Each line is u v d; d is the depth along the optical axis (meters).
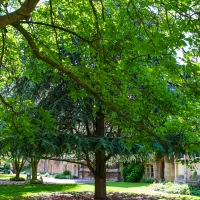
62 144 11.73
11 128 7.07
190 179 23.95
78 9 7.92
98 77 6.77
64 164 43.72
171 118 7.77
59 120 12.57
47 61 5.78
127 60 6.54
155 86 6.99
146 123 7.37
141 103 7.05
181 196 16.22
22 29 5.36
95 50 6.92
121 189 19.66
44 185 21.77
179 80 6.28
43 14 8.08
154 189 20.25
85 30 7.49
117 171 32.47
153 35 5.18
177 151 12.07
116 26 6.77
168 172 26.88
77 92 7.29
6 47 8.27
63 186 20.86
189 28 4.68
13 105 7.28
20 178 28.69
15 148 11.21
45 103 13.05
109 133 14.47
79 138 11.88
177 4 4.73
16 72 10.12
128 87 8.52
